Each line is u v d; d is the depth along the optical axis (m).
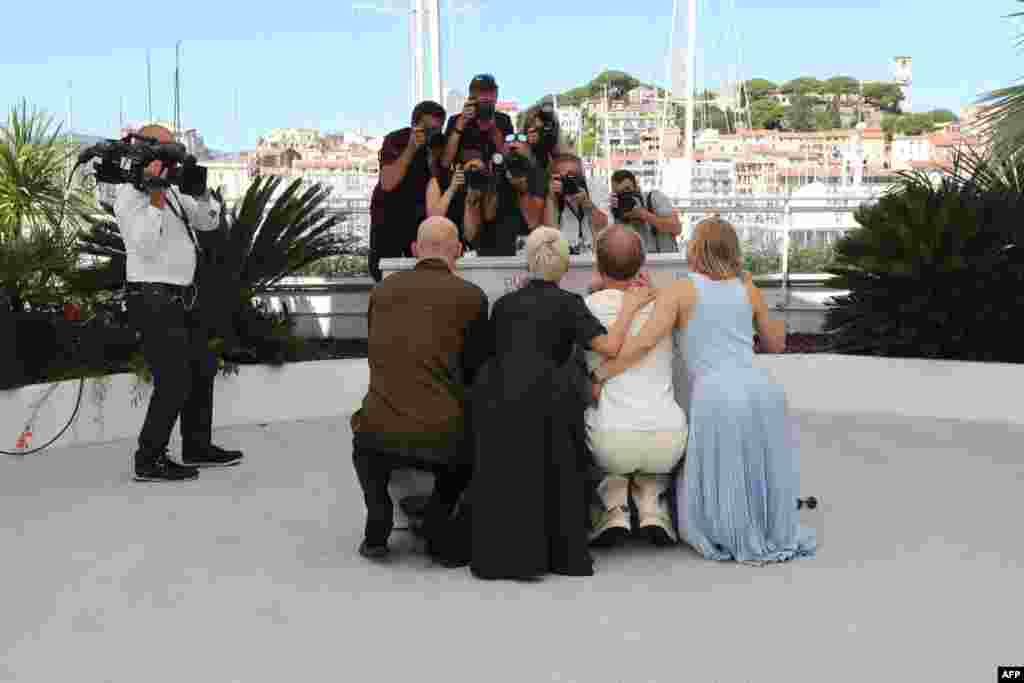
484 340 4.26
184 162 5.47
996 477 5.57
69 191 7.96
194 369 5.83
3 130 8.03
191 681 3.04
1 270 6.40
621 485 4.34
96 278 6.95
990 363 7.22
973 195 7.79
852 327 7.99
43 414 6.36
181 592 3.84
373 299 4.30
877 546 4.36
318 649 3.27
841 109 169.50
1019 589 3.80
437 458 4.04
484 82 6.26
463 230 6.13
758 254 10.12
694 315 4.25
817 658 3.16
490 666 3.12
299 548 4.40
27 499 5.21
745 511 4.15
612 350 4.17
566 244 4.30
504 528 3.95
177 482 5.58
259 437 6.77
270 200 8.34
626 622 3.48
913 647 3.25
